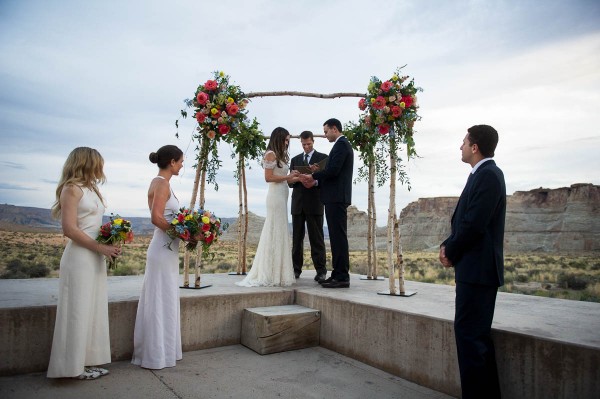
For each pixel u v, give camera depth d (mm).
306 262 40469
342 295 4859
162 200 3830
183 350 4445
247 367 4023
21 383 3354
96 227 3432
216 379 3660
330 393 3424
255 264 5836
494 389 2832
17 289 4637
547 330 3062
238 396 3295
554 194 106250
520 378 2939
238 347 4723
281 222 5809
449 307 4059
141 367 3850
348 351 4438
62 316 3244
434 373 3520
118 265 25312
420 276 28781
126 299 4152
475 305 2805
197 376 3711
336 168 5355
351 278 7039
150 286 3875
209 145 5379
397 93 4902
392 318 3938
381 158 5410
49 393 3164
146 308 3869
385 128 5129
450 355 3395
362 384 3643
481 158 2996
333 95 5668
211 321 4652
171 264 3939
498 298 4918
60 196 3342
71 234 3168
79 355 3240
